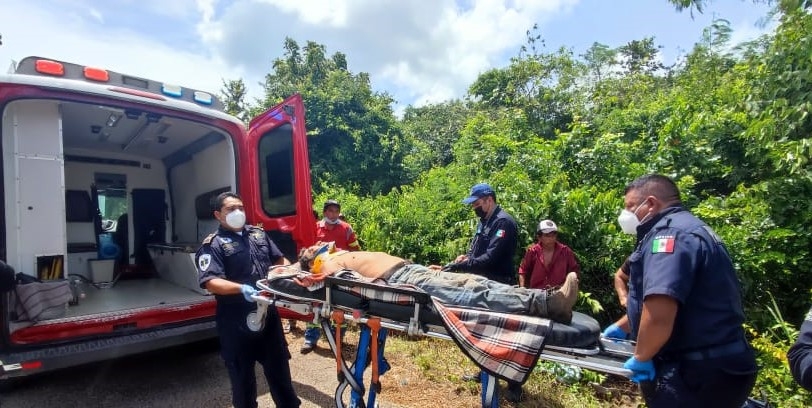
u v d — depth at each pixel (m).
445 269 3.81
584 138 5.95
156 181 6.67
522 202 4.94
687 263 1.71
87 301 4.38
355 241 5.07
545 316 2.06
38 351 3.06
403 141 15.40
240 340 2.83
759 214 4.30
